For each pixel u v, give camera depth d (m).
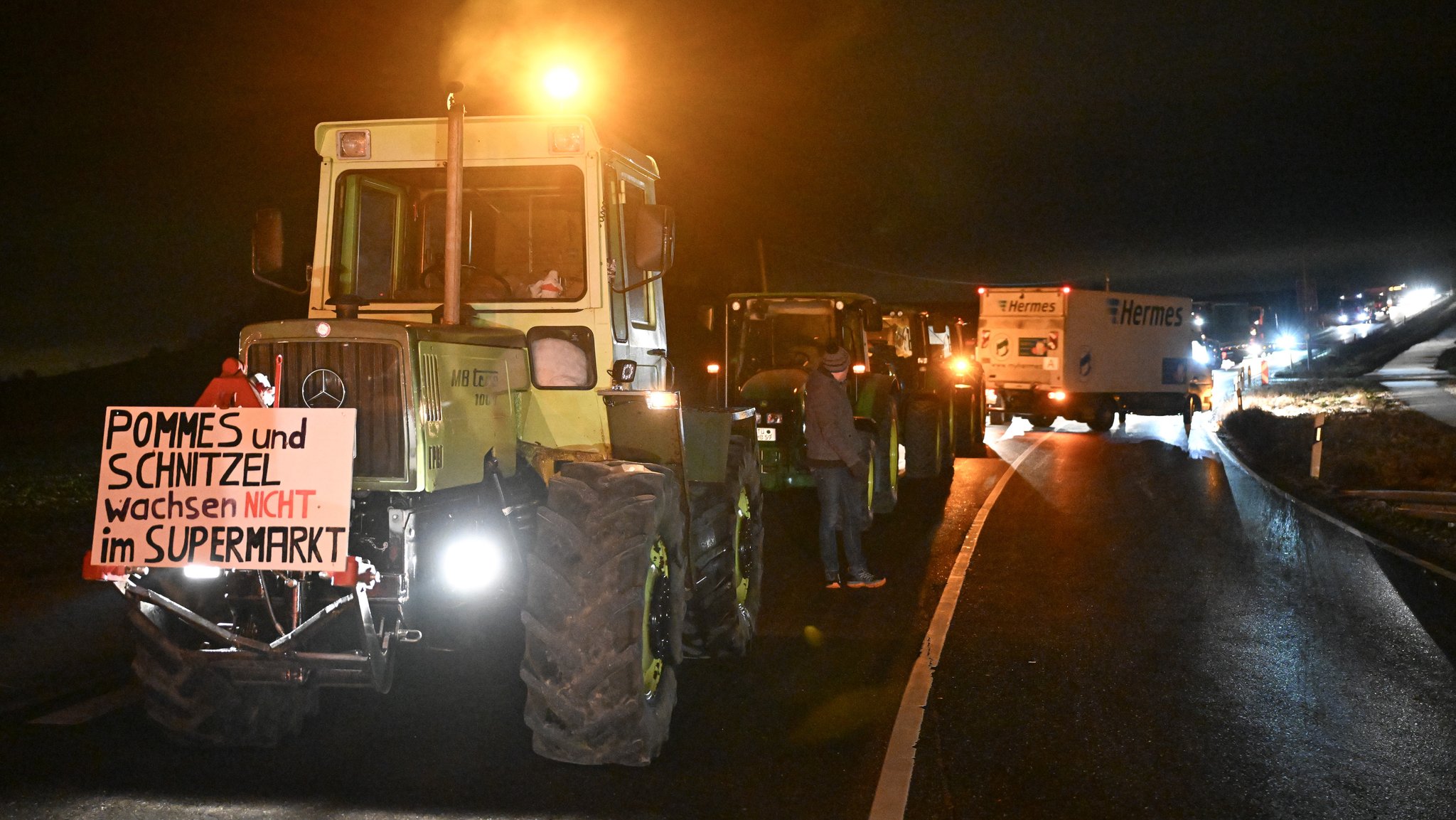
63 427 21.27
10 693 5.99
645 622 5.04
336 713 5.63
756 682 6.28
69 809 4.41
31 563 8.62
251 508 4.61
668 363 7.13
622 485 5.02
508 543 5.39
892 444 12.22
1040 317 24.22
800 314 12.59
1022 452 20.14
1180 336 26.81
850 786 4.78
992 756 5.15
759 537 7.57
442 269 6.05
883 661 6.70
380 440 4.74
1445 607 8.20
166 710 4.89
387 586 4.70
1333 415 25.55
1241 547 10.54
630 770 4.91
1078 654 6.86
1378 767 5.07
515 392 5.68
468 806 4.49
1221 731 5.52
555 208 5.88
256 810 4.41
